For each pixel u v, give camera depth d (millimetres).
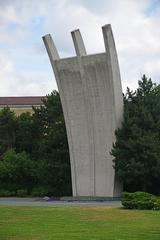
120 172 40594
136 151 40438
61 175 49906
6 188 53531
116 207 29281
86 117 43812
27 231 18391
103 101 42688
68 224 20703
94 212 25828
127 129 41656
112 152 41281
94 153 43406
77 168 44438
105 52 41781
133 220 22109
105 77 42250
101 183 42812
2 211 26781
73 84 44219
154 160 39938
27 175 53500
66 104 44875
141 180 41094
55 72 44969
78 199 40719
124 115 42406
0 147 61625
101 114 42906
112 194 41875
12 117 62438
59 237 16766
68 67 44188
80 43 43688
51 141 51219
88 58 42906
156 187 42719
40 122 58594
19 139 61438
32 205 32188
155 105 42938
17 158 53562
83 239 16297
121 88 42969
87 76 43219
